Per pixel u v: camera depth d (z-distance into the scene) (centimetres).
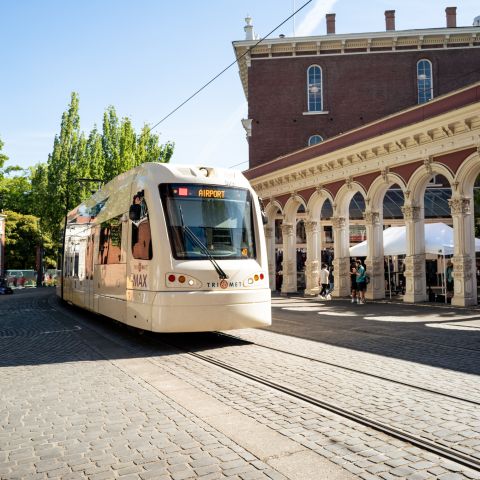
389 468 390
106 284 1194
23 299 2828
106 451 440
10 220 5984
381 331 1149
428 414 523
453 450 422
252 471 390
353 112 3491
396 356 841
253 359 836
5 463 420
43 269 6234
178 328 890
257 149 3553
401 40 3444
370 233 2142
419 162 1892
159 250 912
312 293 2512
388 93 3466
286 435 470
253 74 3588
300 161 2539
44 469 405
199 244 934
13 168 3972
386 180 2039
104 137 4444
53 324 1412
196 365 800
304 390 629
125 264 1047
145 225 957
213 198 972
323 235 3020
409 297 1933
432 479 370
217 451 432
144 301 937
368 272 2147
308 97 3550
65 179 4503
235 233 971
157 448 443
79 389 657
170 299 891
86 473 396
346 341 1009
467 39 3397
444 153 1783
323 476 378
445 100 1756
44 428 505
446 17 3594
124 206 1088
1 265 5512
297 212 2862
